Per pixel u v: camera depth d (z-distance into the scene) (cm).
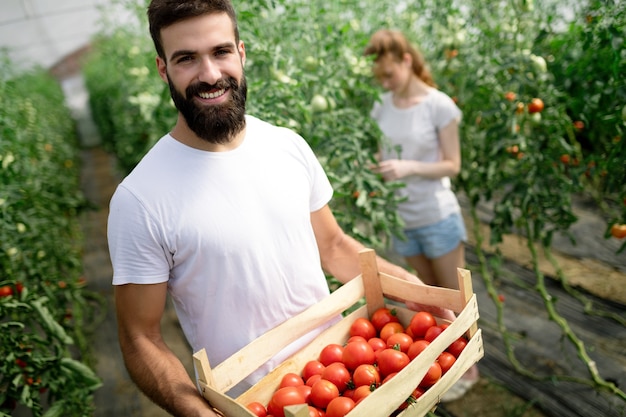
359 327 123
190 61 109
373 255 125
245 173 118
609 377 230
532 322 277
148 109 355
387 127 243
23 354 179
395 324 122
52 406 188
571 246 326
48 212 312
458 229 241
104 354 323
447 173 230
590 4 225
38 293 241
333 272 142
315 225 136
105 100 760
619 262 301
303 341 125
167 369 107
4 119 279
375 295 128
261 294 117
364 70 238
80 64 1052
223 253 113
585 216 347
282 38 224
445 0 281
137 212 111
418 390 106
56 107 824
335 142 209
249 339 119
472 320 110
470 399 234
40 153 396
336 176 199
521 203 247
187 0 105
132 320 115
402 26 321
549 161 238
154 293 114
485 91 269
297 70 201
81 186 759
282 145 126
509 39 257
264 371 120
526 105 235
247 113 189
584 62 225
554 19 255
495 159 262
